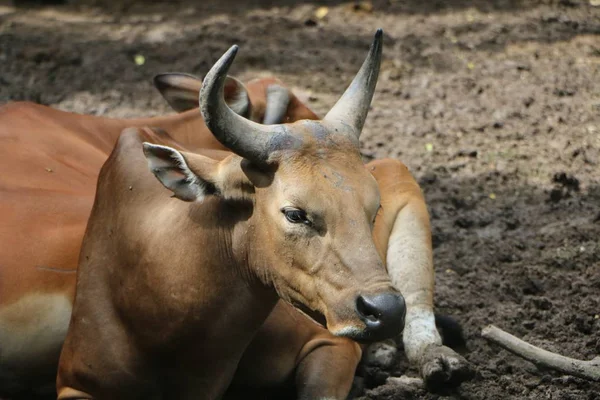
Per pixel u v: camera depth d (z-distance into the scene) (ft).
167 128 86.12
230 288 57.21
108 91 121.70
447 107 118.42
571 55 133.90
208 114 52.44
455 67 130.31
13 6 154.51
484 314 78.84
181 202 59.00
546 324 76.89
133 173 62.39
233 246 56.34
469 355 73.20
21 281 65.72
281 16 149.07
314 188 51.90
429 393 68.64
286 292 54.08
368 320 49.98
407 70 129.18
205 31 141.49
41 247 66.90
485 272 85.15
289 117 88.22
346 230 51.57
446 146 108.88
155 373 60.23
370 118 115.34
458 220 93.25
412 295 74.23
